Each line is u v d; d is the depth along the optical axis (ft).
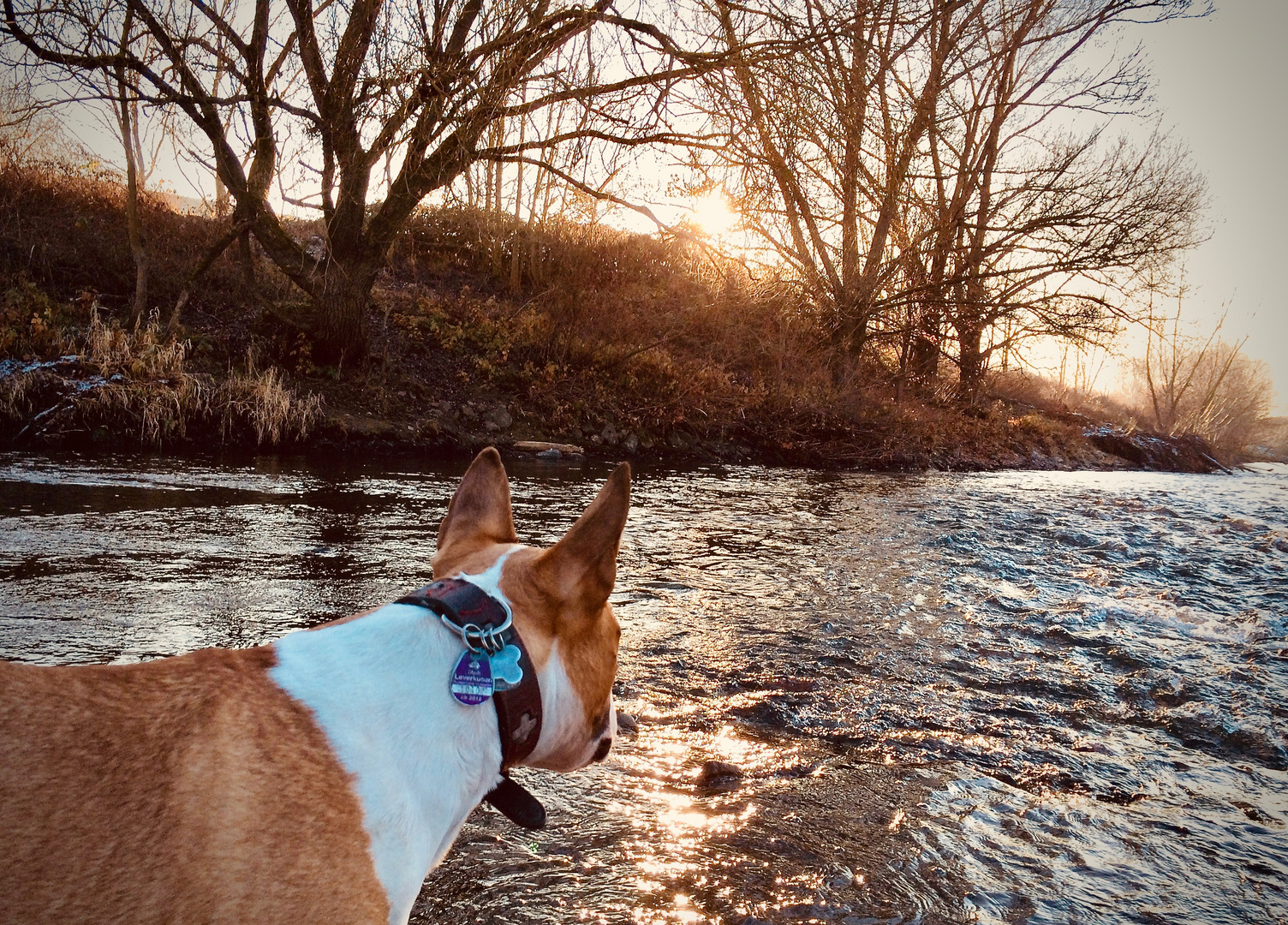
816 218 56.34
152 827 4.20
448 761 5.12
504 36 37.14
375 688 5.07
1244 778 12.39
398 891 4.79
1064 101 81.41
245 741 4.62
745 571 23.79
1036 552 28.86
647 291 66.80
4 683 4.32
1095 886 9.08
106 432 35.47
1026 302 71.97
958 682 15.76
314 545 22.48
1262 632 19.97
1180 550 30.45
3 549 19.61
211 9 36.70
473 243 66.28
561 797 10.22
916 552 27.91
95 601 16.34
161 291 46.39
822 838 9.70
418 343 51.57
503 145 42.04
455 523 6.42
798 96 40.34
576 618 5.78
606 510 5.76
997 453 69.97
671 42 39.63
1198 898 8.99
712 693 14.37
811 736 12.94
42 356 37.40
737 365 66.74
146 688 4.64
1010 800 11.10
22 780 4.08
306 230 65.41
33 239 44.98
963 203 72.90
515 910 7.87
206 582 18.31
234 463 34.58
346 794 4.72
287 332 45.01
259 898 4.31
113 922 3.99
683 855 9.09
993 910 8.50
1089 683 16.01
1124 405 127.75
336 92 39.37
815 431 60.75
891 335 70.90
